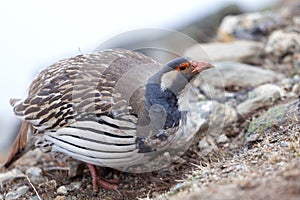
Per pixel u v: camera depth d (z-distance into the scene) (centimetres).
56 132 1008
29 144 1130
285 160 839
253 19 1758
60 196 1066
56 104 1002
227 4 2100
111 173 1124
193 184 873
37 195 1048
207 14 2072
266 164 855
